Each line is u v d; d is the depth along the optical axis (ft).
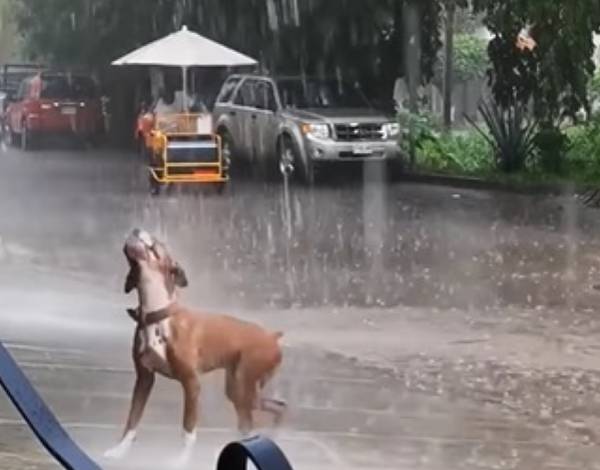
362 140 80.38
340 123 79.92
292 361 30.07
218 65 83.61
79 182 76.33
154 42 90.79
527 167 79.10
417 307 38.70
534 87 78.89
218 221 59.36
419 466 22.33
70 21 115.34
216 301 38.93
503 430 25.02
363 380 28.50
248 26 95.40
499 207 67.00
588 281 43.91
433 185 79.51
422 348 32.35
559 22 76.74
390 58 90.38
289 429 23.80
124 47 108.88
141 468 21.25
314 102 83.35
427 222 60.54
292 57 93.35
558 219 61.62
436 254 50.34
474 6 80.59
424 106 92.53
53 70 117.80
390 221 60.85
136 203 65.92
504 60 79.30
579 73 78.38
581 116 86.53
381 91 90.22
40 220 57.11
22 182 75.97
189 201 67.87
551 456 23.39
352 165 81.10
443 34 105.09
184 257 47.80
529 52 78.69
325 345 32.30
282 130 80.89
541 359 31.50
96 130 108.27
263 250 50.67
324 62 91.97
